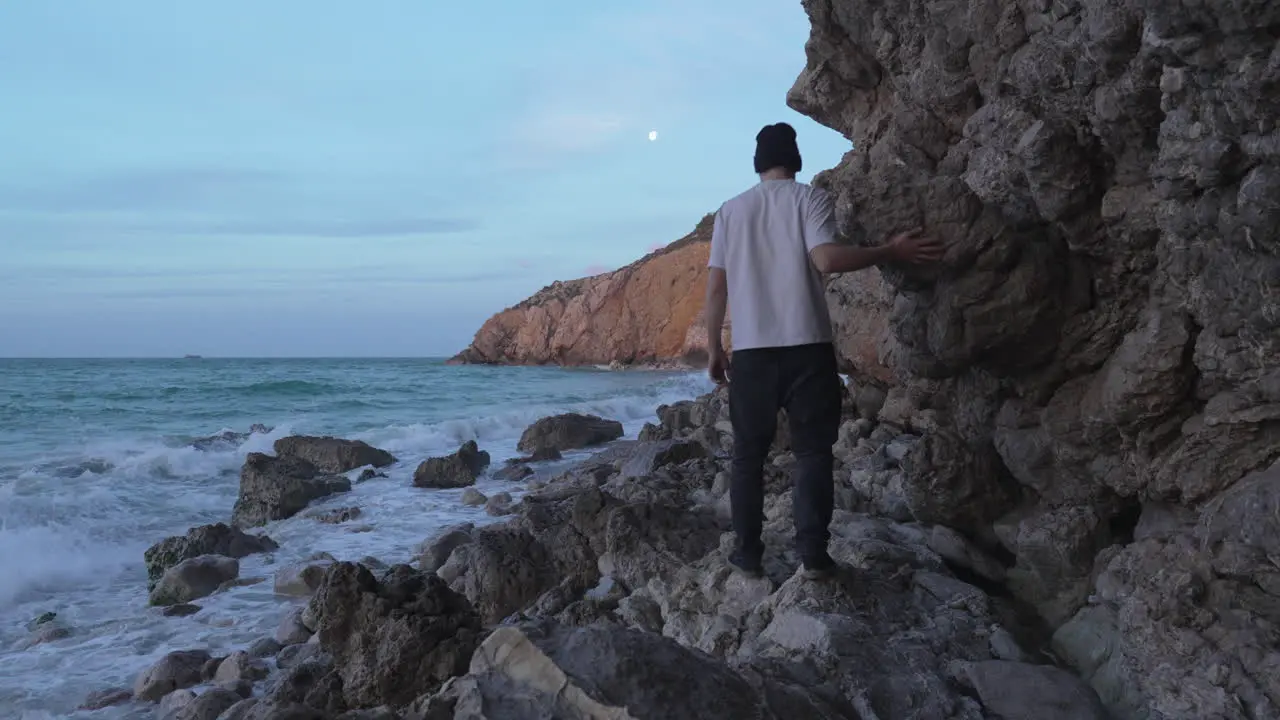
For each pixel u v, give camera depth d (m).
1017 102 3.51
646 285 72.06
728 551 4.52
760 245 3.63
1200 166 2.76
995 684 2.98
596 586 5.27
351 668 3.75
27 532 8.49
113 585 7.25
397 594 3.89
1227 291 2.91
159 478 12.11
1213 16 2.46
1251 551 2.81
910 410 7.34
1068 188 3.35
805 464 3.65
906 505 5.25
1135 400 3.38
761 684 2.56
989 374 4.16
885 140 5.39
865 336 7.75
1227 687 2.72
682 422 11.82
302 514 9.34
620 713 2.17
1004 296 3.55
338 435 16.56
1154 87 2.95
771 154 3.78
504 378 50.34
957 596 3.66
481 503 9.61
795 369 3.58
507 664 2.42
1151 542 3.31
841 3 5.84
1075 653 3.34
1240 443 3.14
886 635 3.32
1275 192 2.55
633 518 5.26
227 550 7.52
